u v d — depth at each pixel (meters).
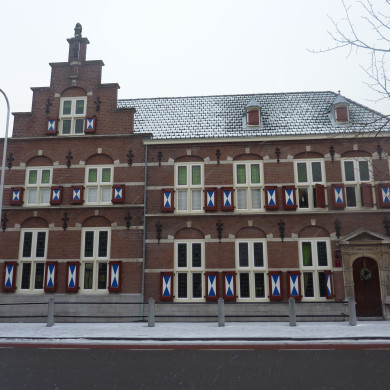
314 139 15.81
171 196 15.66
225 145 16.19
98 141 16.47
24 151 16.55
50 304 12.70
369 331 10.65
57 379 6.43
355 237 14.59
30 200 16.19
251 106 16.80
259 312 14.51
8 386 6.05
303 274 14.80
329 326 11.89
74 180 16.17
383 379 6.24
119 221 15.62
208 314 14.59
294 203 15.20
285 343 9.39
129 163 16.16
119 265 15.08
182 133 16.66
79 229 15.62
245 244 15.26
